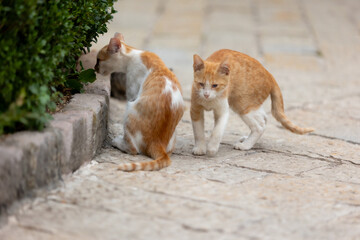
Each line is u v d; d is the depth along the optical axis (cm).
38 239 393
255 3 1869
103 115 600
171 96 571
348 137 729
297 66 1206
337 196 512
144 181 511
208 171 561
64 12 521
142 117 568
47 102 494
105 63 646
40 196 452
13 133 462
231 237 413
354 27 1600
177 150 631
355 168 604
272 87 647
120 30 1451
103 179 508
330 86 1049
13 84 465
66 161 495
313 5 1867
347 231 436
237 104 630
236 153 633
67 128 492
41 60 479
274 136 716
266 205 477
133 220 430
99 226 417
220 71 585
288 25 1588
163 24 1545
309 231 432
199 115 615
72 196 465
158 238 405
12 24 469
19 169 426
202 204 469
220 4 1833
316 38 1461
